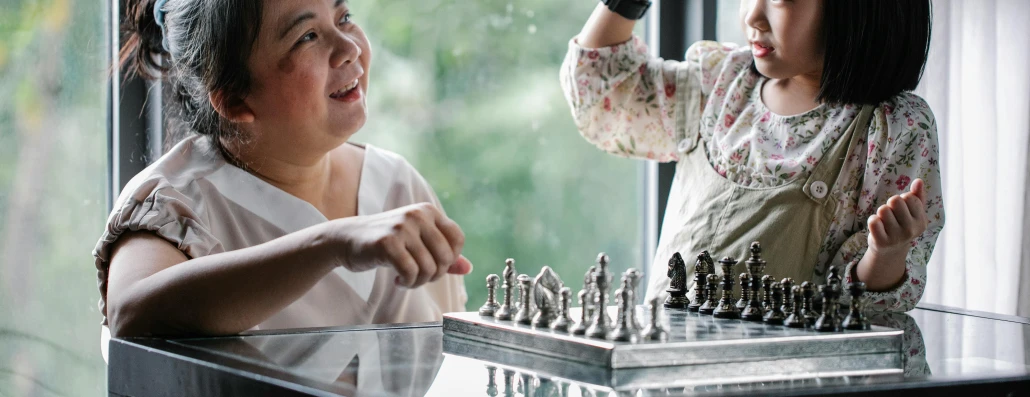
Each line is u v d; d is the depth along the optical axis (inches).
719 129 50.3
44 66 61.2
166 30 49.9
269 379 25.8
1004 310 67.0
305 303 46.7
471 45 100.5
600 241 96.8
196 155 49.1
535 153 101.5
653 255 78.1
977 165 67.1
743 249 45.9
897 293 41.3
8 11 60.4
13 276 60.4
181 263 37.4
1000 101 67.6
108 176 61.8
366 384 25.1
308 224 48.6
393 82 98.6
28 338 60.9
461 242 34.9
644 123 55.6
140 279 38.3
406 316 51.3
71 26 61.3
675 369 27.1
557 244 100.6
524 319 32.4
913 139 44.5
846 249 44.1
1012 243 67.0
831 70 44.8
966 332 36.0
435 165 100.4
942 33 65.7
